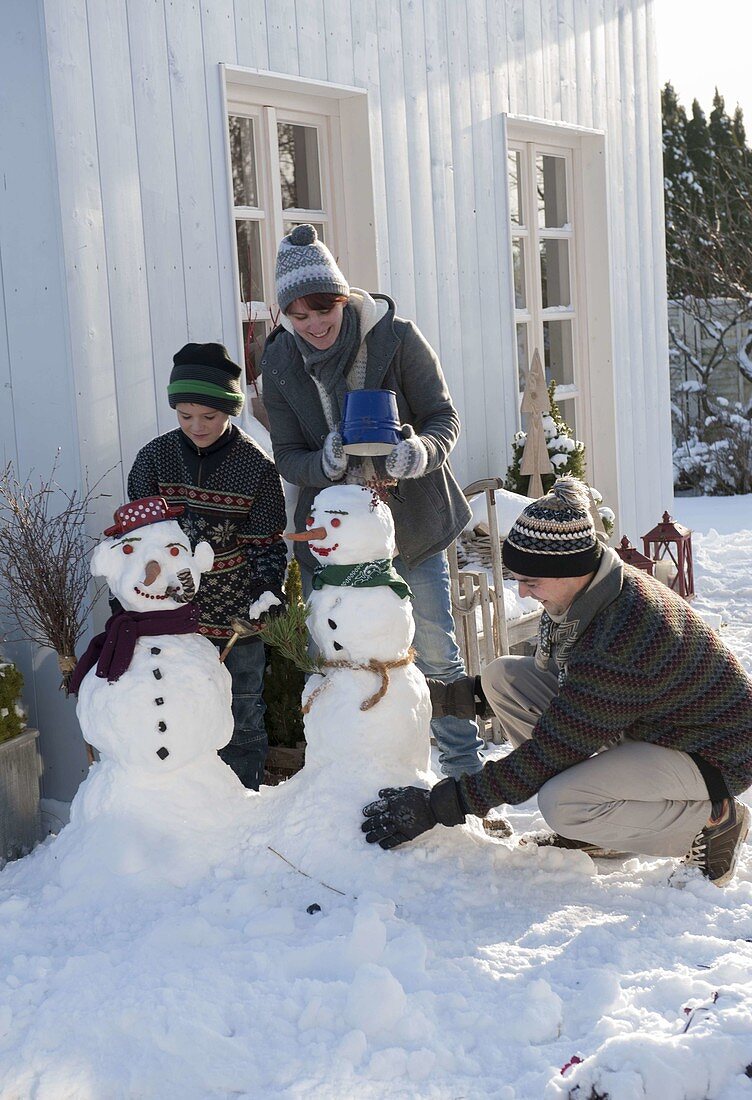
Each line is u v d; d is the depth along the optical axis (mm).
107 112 4324
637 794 3090
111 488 4328
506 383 6871
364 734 3215
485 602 4988
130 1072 2352
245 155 5359
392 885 3037
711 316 16453
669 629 2984
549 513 3002
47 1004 2514
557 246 7910
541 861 3223
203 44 4781
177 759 3205
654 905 3012
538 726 3070
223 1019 2459
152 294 4523
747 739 3080
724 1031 2309
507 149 6953
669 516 7555
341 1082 2252
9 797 3750
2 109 4203
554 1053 2326
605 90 7980
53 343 4215
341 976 2627
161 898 3053
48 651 4266
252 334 5379
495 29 6738
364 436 3342
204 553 3354
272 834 3207
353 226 5859
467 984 2582
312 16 5383
